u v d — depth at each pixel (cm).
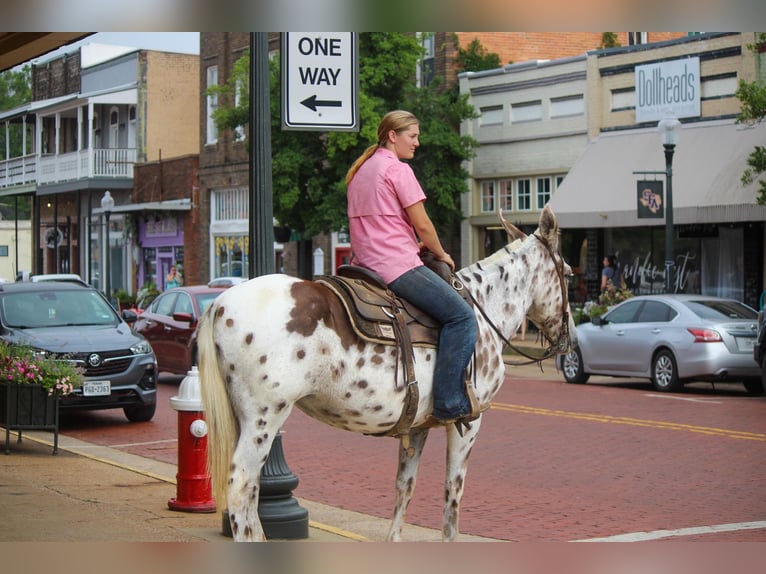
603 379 2272
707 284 2738
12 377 1327
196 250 4591
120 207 4750
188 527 886
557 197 2927
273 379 636
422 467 1240
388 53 3136
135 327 2277
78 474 1180
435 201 3309
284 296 647
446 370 685
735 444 1361
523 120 3234
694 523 942
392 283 688
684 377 1922
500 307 774
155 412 1783
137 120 5041
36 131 5538
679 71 2789
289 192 3116
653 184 2531
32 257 5931
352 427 682
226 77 4419
